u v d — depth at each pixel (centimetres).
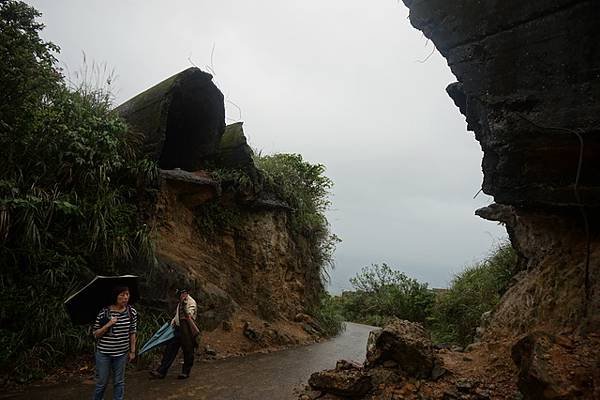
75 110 788
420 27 513
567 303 471
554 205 462
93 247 743
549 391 352
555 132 412
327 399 496
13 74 634
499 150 470
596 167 419
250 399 591
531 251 632
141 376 679
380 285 2478
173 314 852
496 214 741
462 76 483
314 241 1561
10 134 665
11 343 604
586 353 390
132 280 539
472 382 463
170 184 1027
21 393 555
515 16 425
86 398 548
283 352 990
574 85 396
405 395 464
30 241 656
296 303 1367
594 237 493
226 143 1255
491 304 1044
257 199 1261
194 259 1048
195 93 1047
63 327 665
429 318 1337
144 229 850
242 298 1157
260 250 1254
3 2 639
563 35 396
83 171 759
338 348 1134
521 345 430
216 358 856
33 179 697
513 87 436
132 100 1097
